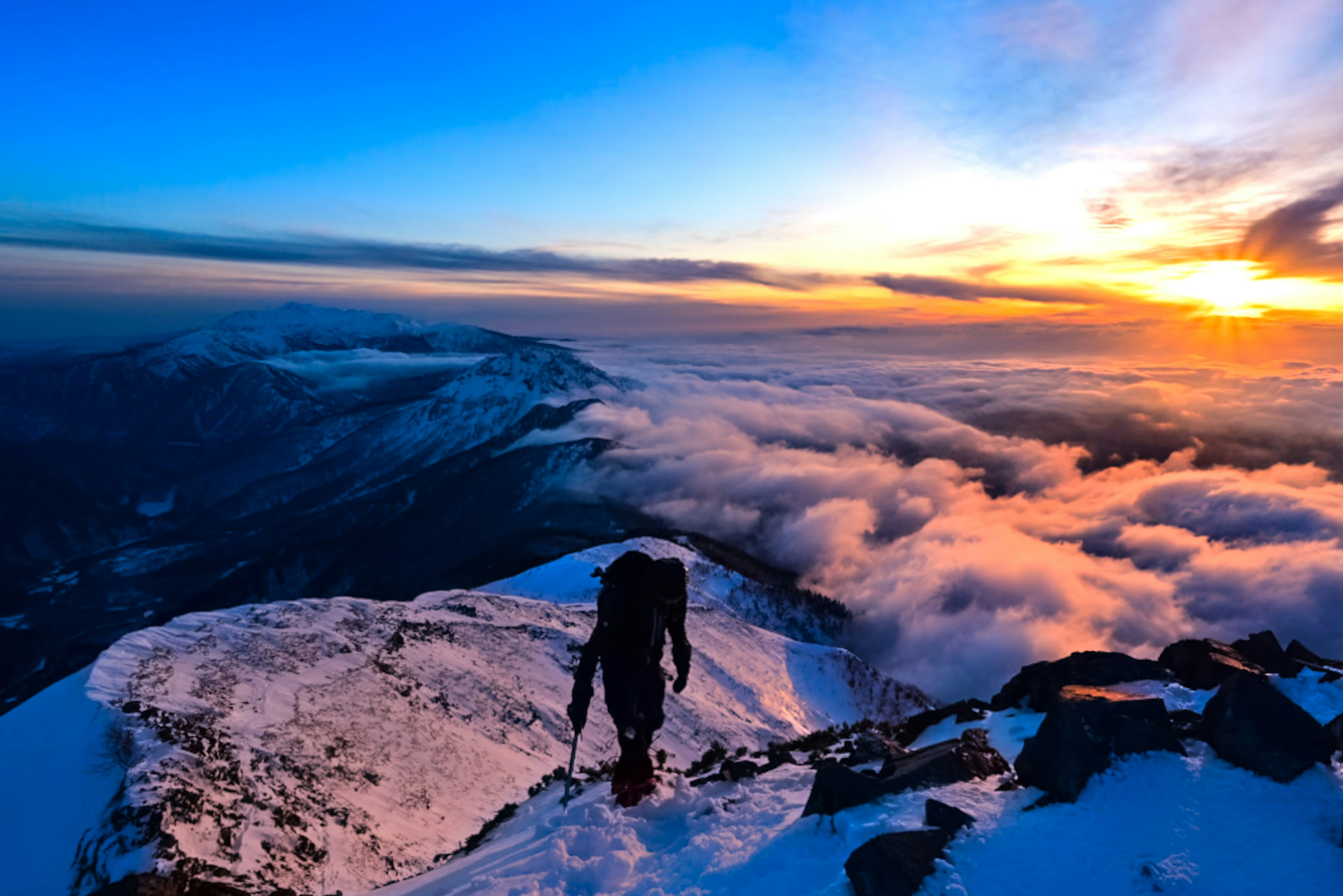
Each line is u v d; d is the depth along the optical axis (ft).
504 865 18.81
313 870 55.93
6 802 63.52
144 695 83.10
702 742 169.68
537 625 216.95
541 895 15.76
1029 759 15.19
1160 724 15.31
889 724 33.22
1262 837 11.68
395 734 103.14
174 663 100.27
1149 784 13.73
